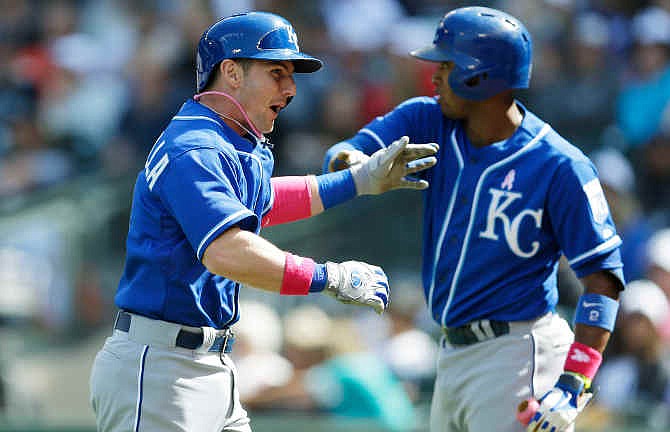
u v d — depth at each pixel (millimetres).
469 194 14508
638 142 31594
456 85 14297
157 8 37375
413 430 24672
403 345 26797
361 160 14805
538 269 14414
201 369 13297
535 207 14188
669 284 26578
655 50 32156
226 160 12867
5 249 33344
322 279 12602
